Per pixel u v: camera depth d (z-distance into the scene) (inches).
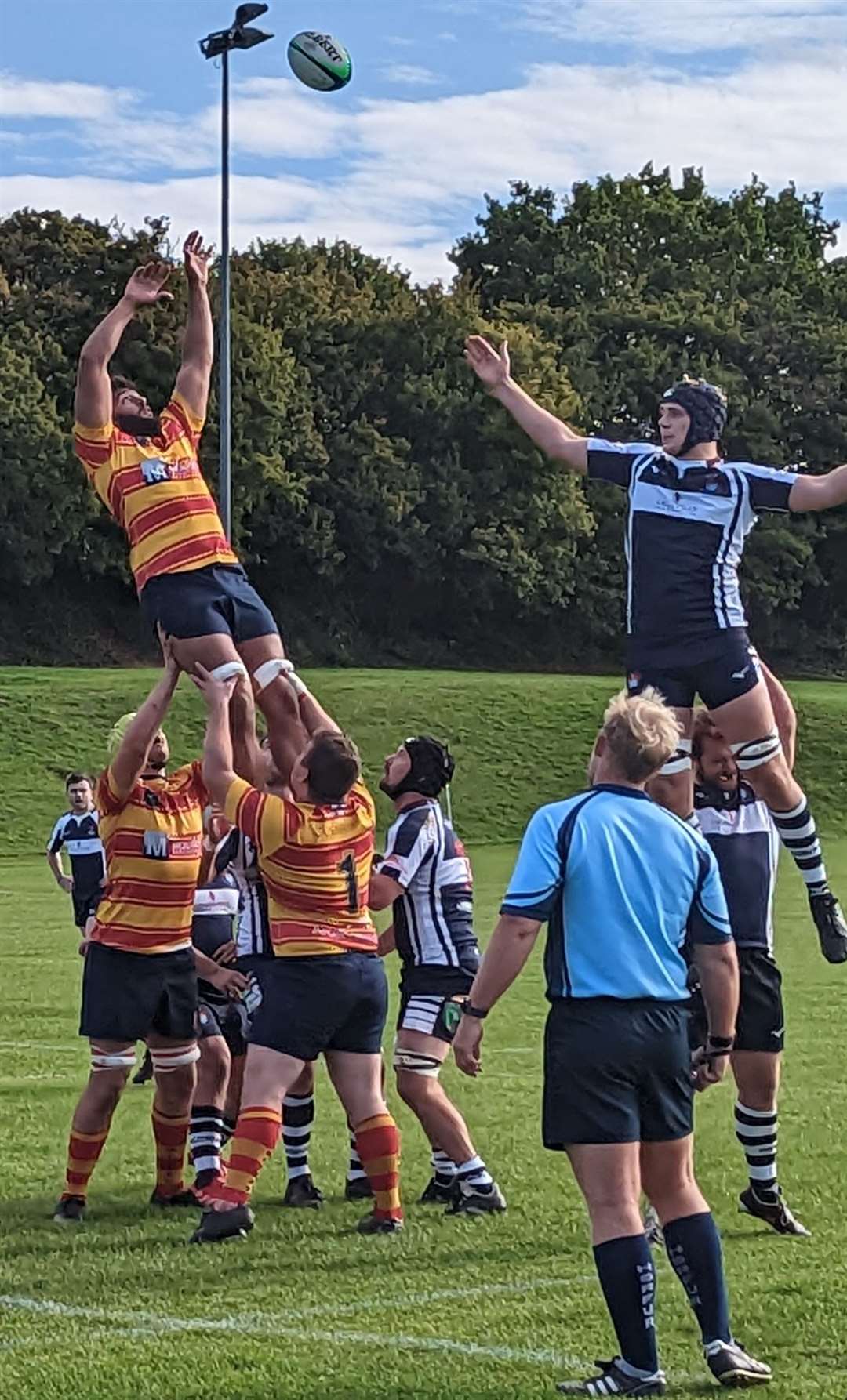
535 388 2383.1
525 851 218.1
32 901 967.6
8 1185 346.9
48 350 2208.4
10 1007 592.4
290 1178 334.6
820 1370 228.2
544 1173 353.1
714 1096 450.6
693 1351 237.1
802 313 2667.3
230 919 353.4
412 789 330.0
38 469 2110.0
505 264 2896.2
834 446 2605.8
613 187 2972.4
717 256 2881.4
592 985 214.4
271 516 2267.5
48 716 1608.0
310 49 596.1
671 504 271.4
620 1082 213.6
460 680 1893.5
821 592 2650.1
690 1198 221.8
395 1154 308.3
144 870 317.7
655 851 219.0
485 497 2385.6
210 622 289.1
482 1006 218.8
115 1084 319.3
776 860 318.7
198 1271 281.0
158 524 291.6
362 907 302.2
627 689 276.5
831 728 1745.8
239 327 2159.2
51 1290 269.1
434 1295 265.9
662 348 2615.7
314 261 2613.2
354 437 2324.1
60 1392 217.5
